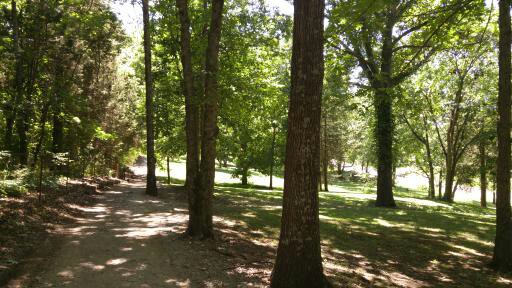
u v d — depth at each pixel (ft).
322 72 21.71
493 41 67.97
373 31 43.50
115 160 106.11
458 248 43.70
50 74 61.52
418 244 44.39
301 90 21.33
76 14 63.52
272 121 123.24
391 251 40.19
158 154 110.63
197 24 65.92
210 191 34.35
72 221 39.37
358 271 30.50
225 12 63.98
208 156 33.91
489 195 196.44
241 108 71.56
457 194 198.29
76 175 73.92
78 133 77.10
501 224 35.81
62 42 60.13
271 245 35.55
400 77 60.39
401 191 178.70
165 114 87.92
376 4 34.40
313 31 21.30
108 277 23.29
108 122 88.79
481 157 110.63
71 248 29.01
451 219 65.67
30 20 57.72
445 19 40.60
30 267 23.91
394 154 118.62
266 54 78.54
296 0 21.59
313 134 21.44
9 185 41.22
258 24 65.46
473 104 101.45
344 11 35.96
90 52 71.92
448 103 108.58
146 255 28.30
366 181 157.79
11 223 31.37
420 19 60.80
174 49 70.95
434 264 36.83
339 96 59.88
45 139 77.25
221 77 54.75
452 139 116.88
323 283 21.98
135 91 106.32
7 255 25.03
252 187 134.92
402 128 132.36
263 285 23.12
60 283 21.80
